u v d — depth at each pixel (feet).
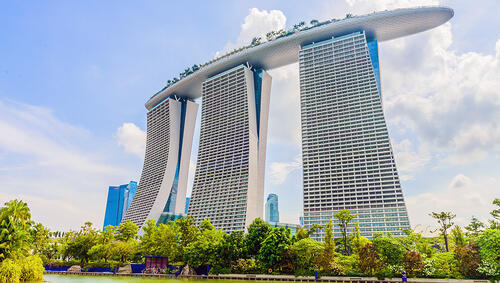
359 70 599.57
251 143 632.79
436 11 582.35
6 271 196.95
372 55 622.13
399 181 501.97
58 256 442.91
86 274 345.10
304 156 582.76
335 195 531.91
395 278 228.43
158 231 368.89
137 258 397.19
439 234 314.14
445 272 226.79
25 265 218.18
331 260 253.03
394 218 480.23
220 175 646.74
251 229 298.56
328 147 570.87
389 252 235.20
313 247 246.68
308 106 617.62
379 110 557.74
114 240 430.20
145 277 307.37
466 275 218.59
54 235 522.06
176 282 247.09
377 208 495.41
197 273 301.22
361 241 307.37
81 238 403.34
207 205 634.43
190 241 350.02
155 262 333.21
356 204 510.99
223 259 292.40
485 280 212.43
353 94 588.09
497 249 199.41
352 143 555.69
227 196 612.70
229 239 298.35
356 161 541.34
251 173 608.60
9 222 215.10
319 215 527.81
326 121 591.37
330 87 612.70
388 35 642.63
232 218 583.99
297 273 249.96
